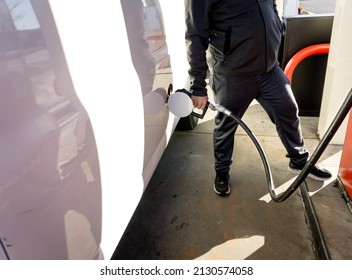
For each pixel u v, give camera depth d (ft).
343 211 5.10
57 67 2.13
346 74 6.61
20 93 1.81
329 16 7.85
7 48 1.72
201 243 4.93
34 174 1.95
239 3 4.05
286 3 10.93
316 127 8.36
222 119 5.23
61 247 2.31
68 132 2.26
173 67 5.15
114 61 2.96
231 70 4.62
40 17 1.98
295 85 8.70
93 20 2.60
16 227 1.85
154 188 6.40
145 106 3.85
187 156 7.50
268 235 4.98
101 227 2.91
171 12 5.00
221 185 5.90
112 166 3.03
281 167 6.70
